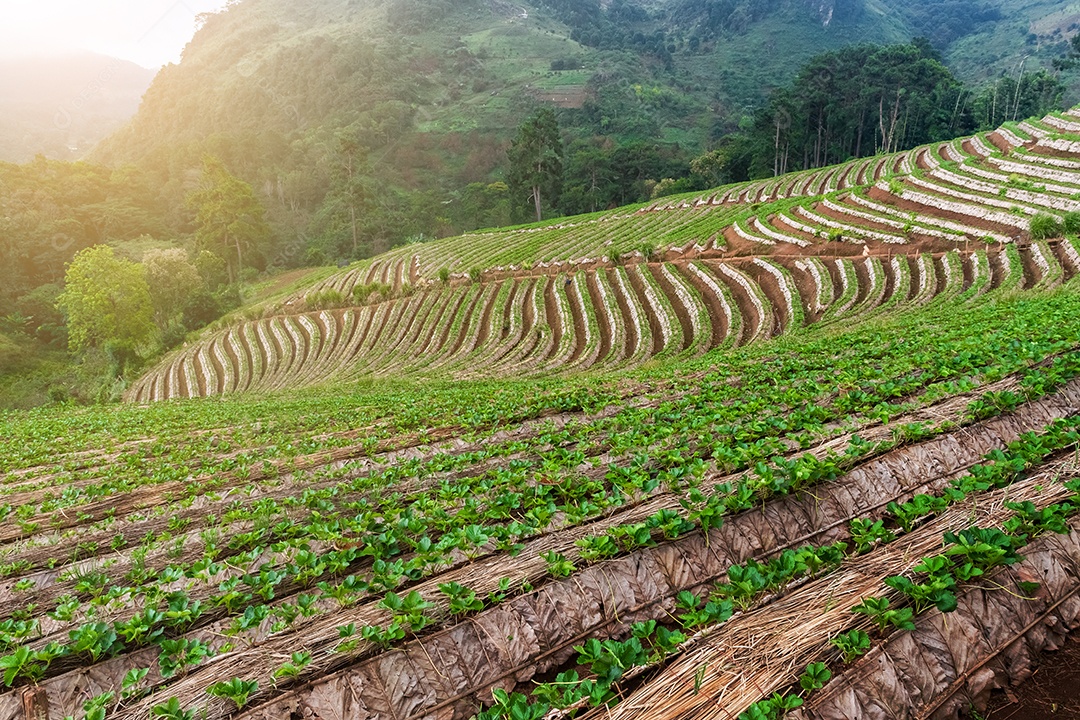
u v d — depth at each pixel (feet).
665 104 529.04
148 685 17.19
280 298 237.25
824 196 174.81
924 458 25.02
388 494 31.76
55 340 230.89
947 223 128.06
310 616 18.85
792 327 106.32
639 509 22.88
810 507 22.65
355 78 523.29
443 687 16.61
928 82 318.45
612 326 130.11
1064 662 15.98
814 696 13.82
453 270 209.26
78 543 29.63
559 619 18.56
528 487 27.37
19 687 17.26
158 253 226.58
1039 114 295.07
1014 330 43.68
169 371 178.81
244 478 39.40
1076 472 21.11
